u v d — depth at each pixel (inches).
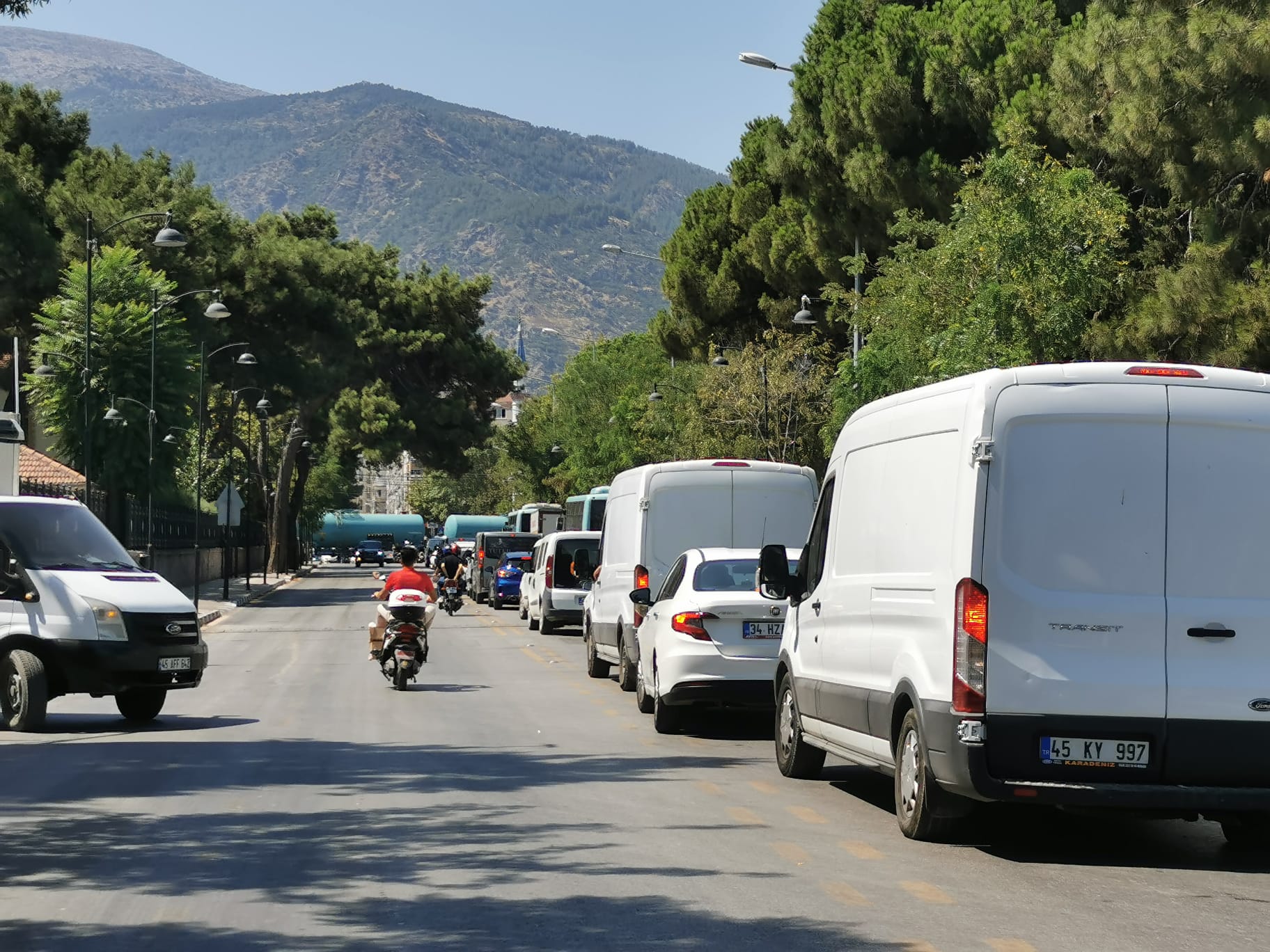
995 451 461.1
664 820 530.9
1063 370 465.4
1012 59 1923.0
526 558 2536.9
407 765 674.2
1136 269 1604.3
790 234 2603.3
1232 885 438.0
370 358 4128.9
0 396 3383.4
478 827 510.0
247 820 523.2
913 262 1686.8
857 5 2517.2
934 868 452.1
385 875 428.8
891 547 522.0
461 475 4559.5
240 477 4712.1
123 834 495.8
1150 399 464.1
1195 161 1327.5
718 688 788.0
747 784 628.1
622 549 1056.8
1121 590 459.2
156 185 3053.6
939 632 470.9
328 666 1355.8
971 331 1409.9
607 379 4478.3
